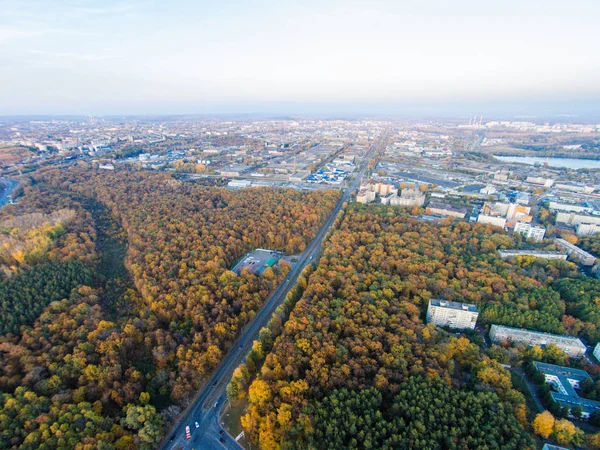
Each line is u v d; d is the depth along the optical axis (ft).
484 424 458.09
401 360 551.18
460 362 597.52
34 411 464.65
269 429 460.96
